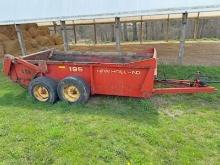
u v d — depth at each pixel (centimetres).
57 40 2227
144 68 794
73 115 786
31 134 677
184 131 685
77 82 841
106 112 804
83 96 854
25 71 945
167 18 1988
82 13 1309
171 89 838
